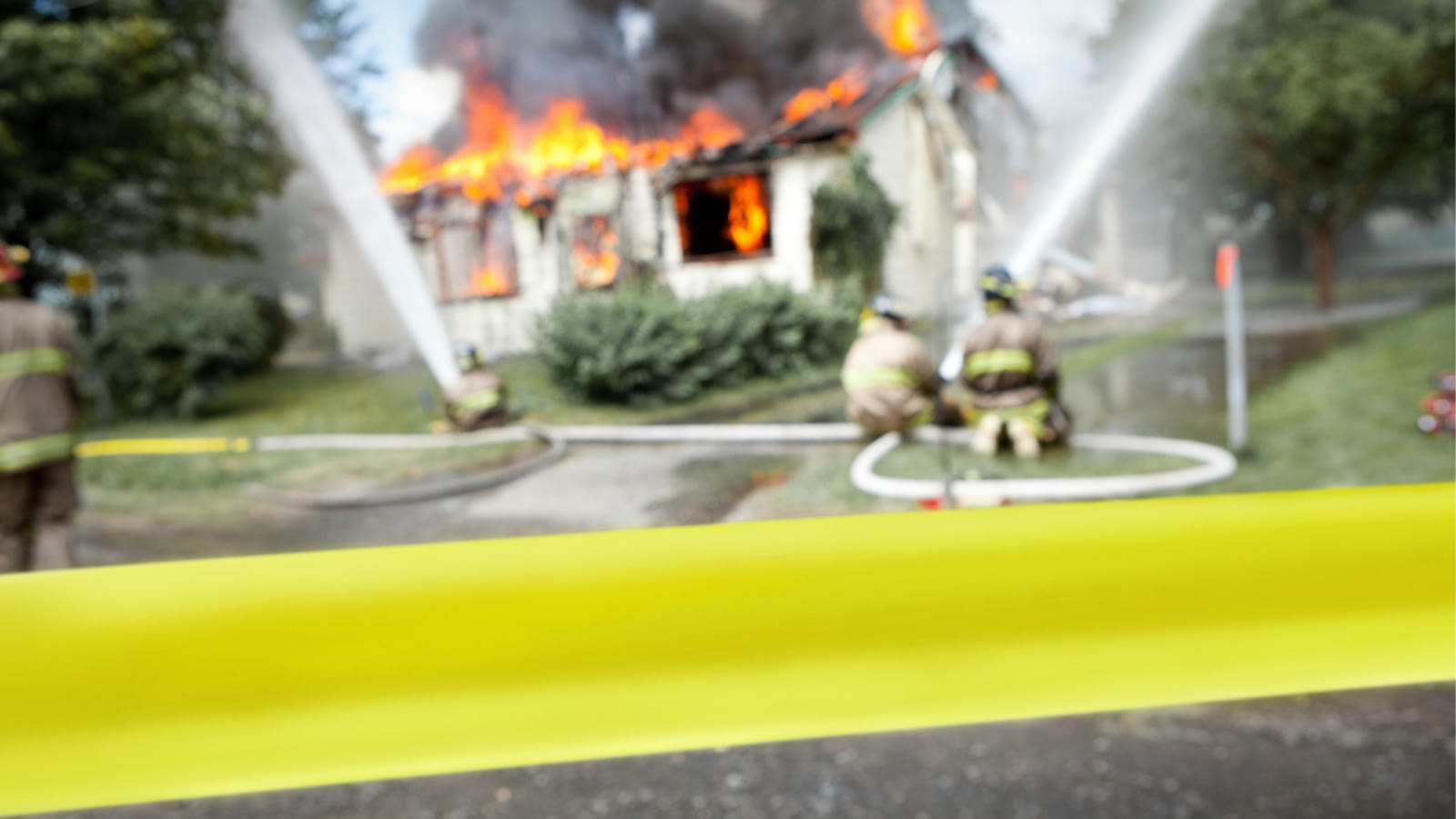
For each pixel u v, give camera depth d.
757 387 8.69
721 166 11.52
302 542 4.62
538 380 9.36
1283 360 8.48
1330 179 12.07
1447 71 10.94
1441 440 5.26
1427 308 11.09
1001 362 5.13
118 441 8.14
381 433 7.59
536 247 13.00
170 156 11.42
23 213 11.07
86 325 11.50
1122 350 9.90
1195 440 5.59
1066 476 4.68
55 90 9.79
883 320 5.75
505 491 5.39
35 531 3.88
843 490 4.80
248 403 9.95
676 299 8.99
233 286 16.33
